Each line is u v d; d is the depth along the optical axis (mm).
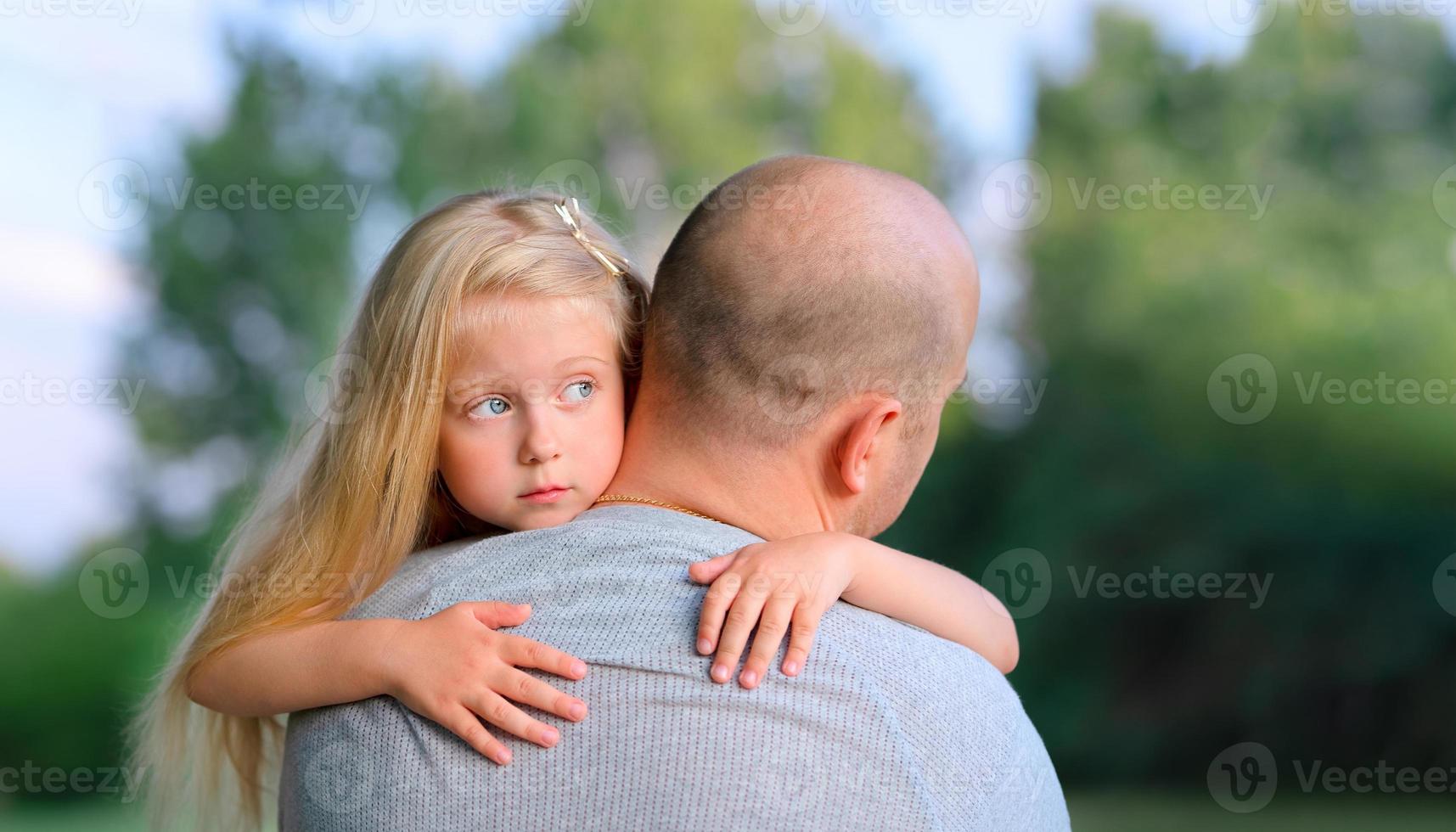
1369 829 19859
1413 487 27422
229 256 34125
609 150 34406
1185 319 29938
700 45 34906
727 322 2871
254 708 2875
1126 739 28922
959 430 31391
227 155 34125
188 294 33781
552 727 2422
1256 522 28375
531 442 3076
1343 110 31172
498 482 3107
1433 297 29031
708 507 2898
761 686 2414
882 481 3016
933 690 2525
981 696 2607
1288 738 27719
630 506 2859
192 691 3131
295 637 2883
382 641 2654
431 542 3365
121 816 22312
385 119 34594
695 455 2922
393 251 3250
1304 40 31828
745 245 2893
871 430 2883
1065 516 29953
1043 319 31688
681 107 34156
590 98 34406
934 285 2916
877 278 2850
